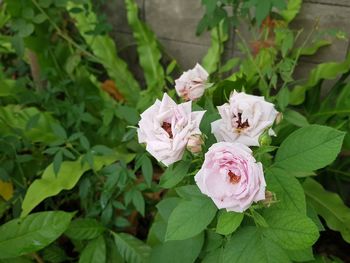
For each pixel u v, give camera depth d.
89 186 0.54
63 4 0.62
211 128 0.36
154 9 0.71
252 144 0.33
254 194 0.28
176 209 0.34
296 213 0.31
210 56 0.68
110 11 0.75
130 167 0.64
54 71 0.64
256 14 0.51
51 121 0.60
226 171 0.28
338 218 0.52
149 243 0.50
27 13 0.60
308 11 0.60
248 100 0.34
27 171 0.59
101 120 0.66
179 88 0.42
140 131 0.34
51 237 0.45
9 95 0.64
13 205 0.56
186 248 0.40
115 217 0.53
